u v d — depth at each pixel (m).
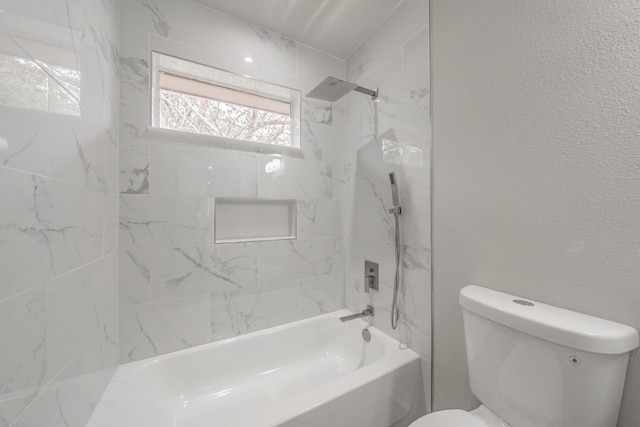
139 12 1.22
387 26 1.43
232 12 1.41
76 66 0.76
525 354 0.72
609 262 0.66
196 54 1.34
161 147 1.27
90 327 0.87
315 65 1.70
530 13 0.81
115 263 1.14
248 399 1.33
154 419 1.09
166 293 1.29
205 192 1.38
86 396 0.83
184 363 1.30
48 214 0.62
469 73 1.00
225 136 1.52
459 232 1.05
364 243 1.64
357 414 1.01
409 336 1.31
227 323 1.45
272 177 1.57
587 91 0.69
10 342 0.50
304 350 1.63
